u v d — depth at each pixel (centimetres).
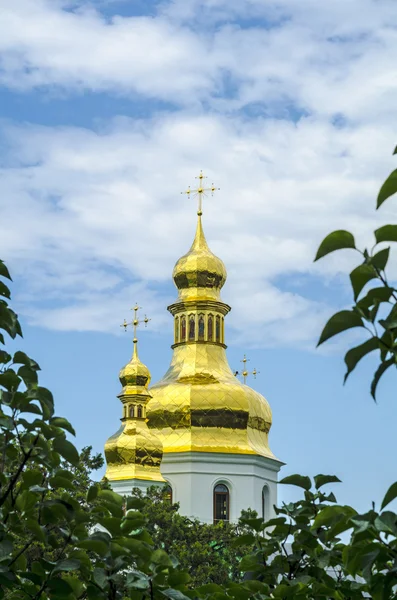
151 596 1474
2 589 1432
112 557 1494
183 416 9381
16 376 1478
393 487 1270
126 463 9188
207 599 1575
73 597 1534
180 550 7200
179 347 10025
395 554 1330
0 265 1471
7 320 1490
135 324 9925
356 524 1331
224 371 9850
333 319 1118
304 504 1647
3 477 1503
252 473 9256
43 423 1488
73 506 1522
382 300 1112
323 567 1611
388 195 1088
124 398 9481
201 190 10544
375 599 1349
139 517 1543
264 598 1579
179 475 9225
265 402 9881
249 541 1692
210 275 10119
